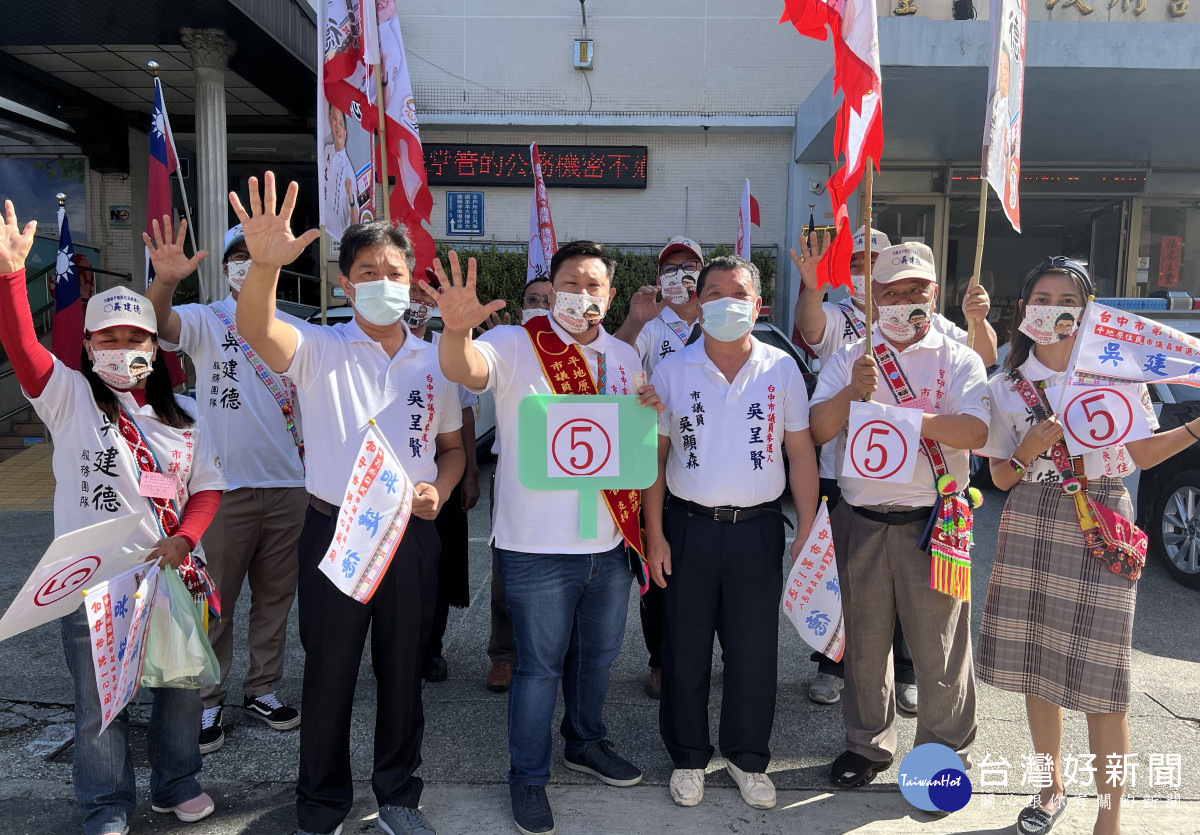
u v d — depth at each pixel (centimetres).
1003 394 252
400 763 239
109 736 229
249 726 309
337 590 226
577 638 266
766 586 257
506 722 312
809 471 265
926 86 781
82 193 1132
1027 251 1191
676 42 1079
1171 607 438
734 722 260
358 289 229
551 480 245
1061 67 727
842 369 273
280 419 309
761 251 1089
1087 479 236
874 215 1145
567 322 246
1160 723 311
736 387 259
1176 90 784
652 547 262
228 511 297
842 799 262
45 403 220
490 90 1093
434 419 245
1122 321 230
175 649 230
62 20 815
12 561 522
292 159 1268
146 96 1042
